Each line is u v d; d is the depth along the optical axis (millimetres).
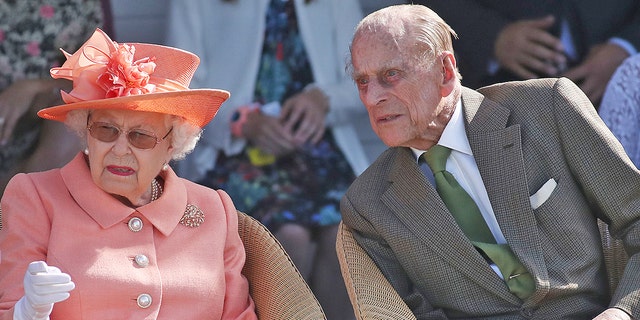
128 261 13281
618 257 14789
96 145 13164
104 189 13422
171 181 14047
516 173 14250
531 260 13945
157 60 13625
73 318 12891
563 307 14086
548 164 14320
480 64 20719
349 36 20984
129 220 13586
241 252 14305
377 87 13938
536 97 14586
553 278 13992
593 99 20516
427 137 14492
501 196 14273
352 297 13992
